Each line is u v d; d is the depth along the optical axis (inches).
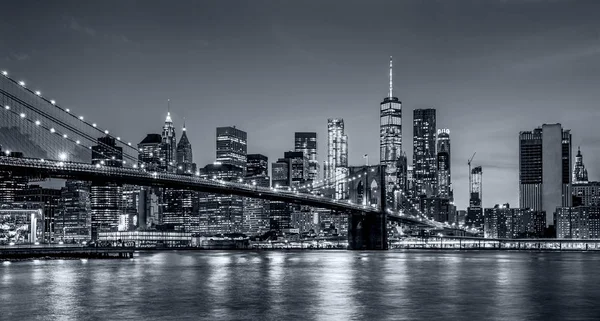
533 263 6225.4
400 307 2748.5
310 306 2768.2
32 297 3041.3
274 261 6614.2
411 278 4163.4
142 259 6988.2
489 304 2849.4
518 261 6697.8
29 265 5319.9
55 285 3560.5
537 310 2672.2
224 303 2859.3
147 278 4067.4
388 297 3093.0
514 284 3737.7
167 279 4005.9
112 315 2527.1
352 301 2940.5
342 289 3444.9
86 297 3046.3
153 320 2416.3
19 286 3499.0
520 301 2950.3
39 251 6437.0
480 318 2477.9
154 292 3255.4
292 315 2532.0
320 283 3777.1
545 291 3358.8
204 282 3806.6
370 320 2429.9
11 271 4566.9
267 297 3078.2
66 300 2940.5
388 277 4261.8
